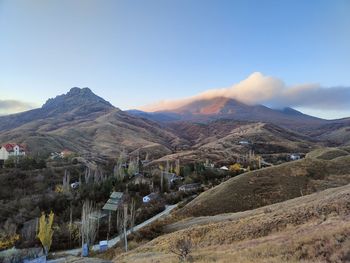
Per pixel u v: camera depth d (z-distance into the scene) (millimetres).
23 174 130000
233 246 35750
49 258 67875
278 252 27531
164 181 134125
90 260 33250
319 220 36406
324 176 92188
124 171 141875
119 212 89500
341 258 22984
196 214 78188
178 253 35156
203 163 189125
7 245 76250
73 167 153000
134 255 43688
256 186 87062
